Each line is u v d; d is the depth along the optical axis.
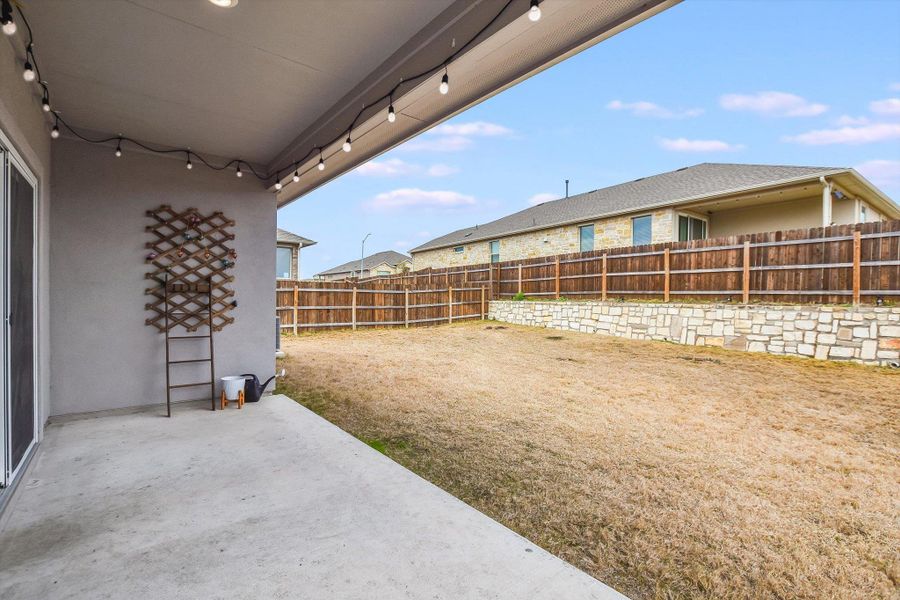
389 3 2.42
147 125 4.07
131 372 4.46
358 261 37.38
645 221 12.70
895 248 6.61
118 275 4.38
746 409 4.78
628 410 4.75
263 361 5.27
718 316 8.40
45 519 2.38
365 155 4.28
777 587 2.03
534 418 4.47
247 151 4.82
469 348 8.93
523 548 2.17
